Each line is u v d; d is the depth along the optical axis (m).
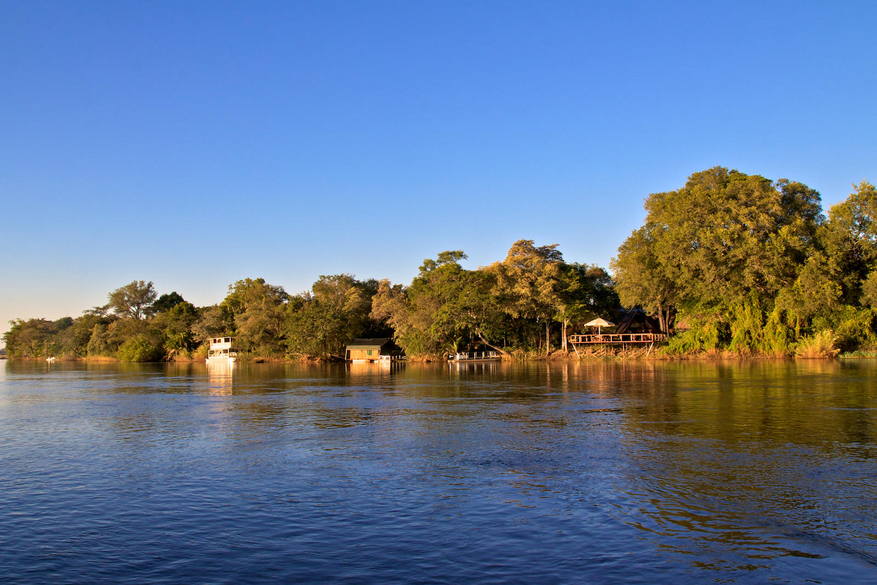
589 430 21.19
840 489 12.91
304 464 16.89
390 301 105.56
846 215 68.12
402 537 10.75
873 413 23.50
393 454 17.97
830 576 8.73
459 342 94.88
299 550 10.29
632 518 11.39
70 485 15.16
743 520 11.14
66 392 45.38
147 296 177.88
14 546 10.84
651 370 56.06
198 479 15.47
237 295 139.50
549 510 12.03
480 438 20.27
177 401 36.25
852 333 67.81
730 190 73.81
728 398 29.64
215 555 10.19
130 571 9.63
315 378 59.38
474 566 9.39
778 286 71.75
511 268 89.75
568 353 89.75
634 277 80.19
